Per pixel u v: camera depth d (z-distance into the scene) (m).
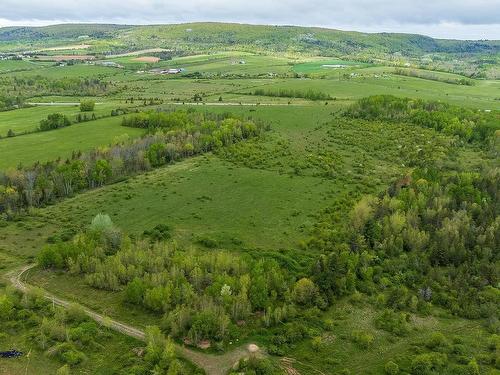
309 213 120.62
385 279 92.19
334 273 90.31
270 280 85.75
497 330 79.75
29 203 119.69
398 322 80.94
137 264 89.50
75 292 85.00
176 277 85.12
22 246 100.88
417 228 107.75
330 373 69.31
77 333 72.25
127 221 113.44
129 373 65.44
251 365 67.75
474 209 116.62
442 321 82.94
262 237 108.06
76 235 102.31
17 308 78.19
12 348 69.75
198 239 103.75
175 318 75.38
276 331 77.25
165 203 123.75
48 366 66.81
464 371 69.31
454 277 94.62
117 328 75.88
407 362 71.81
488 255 100.25
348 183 141.38
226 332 75.00
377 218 112.75
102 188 133.25
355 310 84.56
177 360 67.69
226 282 82.81
